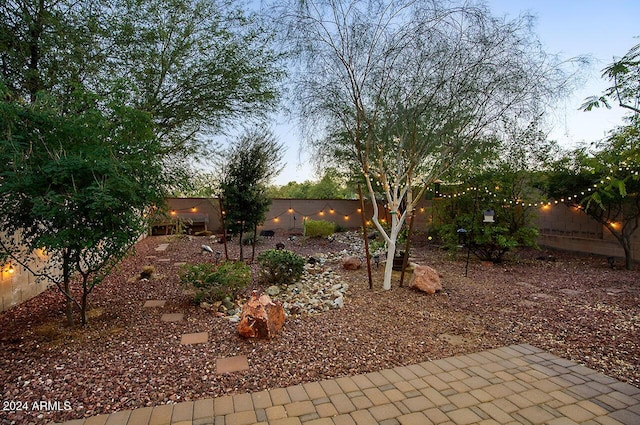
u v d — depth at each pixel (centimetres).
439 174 585
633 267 769
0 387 260
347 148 678
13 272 456
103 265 381
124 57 638
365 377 286
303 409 239
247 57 753
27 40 537
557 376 290
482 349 346
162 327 391
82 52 571
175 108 748
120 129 386
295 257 624
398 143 586
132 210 359
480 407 244
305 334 375
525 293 563
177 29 694
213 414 232
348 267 748
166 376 282
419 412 238
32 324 392
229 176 844
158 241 1155
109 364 299
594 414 236
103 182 327
